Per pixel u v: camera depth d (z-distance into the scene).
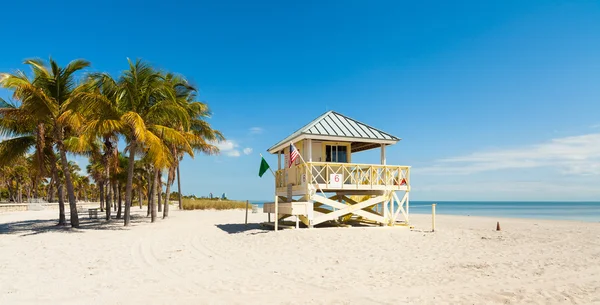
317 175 16.97
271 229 18.25
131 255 11.60
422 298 6.89
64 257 11.20
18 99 16.95
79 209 43.78
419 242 13.95
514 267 9.73
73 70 18.98
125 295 7.12
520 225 23.72
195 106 25.91
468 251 12.24
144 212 38.59
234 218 28.23
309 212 16.69
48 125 20.23
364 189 17.67
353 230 16.52
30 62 18.23
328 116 18.81
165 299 6.83
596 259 10.88
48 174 22.03
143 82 20.17
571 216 44.84
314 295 7.10
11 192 66.12
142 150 24.61
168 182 29.27
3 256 11.39
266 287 7.71
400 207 18.59
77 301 6.73
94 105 17.52
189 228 20.03
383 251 12.16
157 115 20.34
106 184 25.50
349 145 18.98
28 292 7.33
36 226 21.20
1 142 19.22
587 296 7.02
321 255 11.52
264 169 18.86
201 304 6.53
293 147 16.50
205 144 26.95
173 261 10.66
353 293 7.24
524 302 6.68
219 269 9.57
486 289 7.50
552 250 12.50
